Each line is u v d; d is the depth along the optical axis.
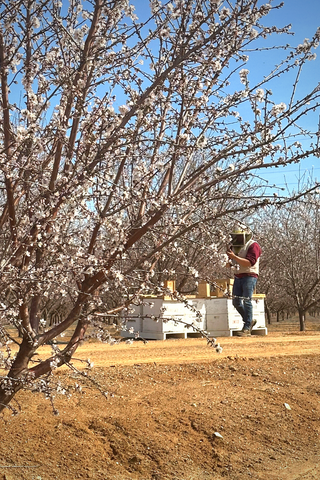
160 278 9.95
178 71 3.70
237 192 3.78
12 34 3.87
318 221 18.50
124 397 5.09
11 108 3.31
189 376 6.03
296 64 3.72
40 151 3.40
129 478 3.95
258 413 5.17
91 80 3.81
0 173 3.60
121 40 3.54
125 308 3.52
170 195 3.58
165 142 3.29
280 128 3.47
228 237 3.66
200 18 3.64
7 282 3.06
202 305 10.70
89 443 4.20
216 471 4.23
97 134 3.44
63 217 3.28
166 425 4.68
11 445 3.96
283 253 17.75
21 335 3.41
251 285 10.42
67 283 3.46
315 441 4.90
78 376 5.40
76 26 4.12
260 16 3.60
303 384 6.09
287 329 19.77
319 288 17.75
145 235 3.84
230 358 6.89
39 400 4.72
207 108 3.79
